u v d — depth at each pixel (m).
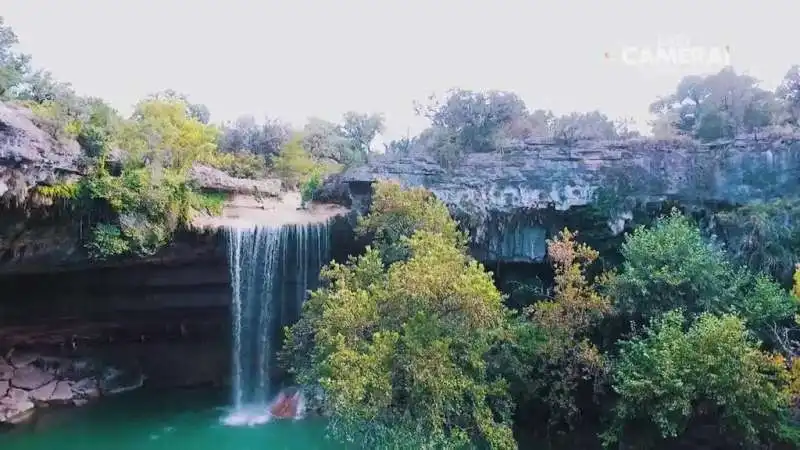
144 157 29.91
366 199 32.56
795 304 23.66
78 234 27.80
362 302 21.20
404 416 19.52
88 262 29.89
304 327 24.91
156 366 37.75
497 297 20.62
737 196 29.41
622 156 31.80
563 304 24.42
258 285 34.25
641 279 24.20
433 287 19.59
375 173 33.16
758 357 20.83
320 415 31.66
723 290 24.08
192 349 37.91
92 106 30.14
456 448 21.34
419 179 32.56
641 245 24.91
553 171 31.67
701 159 30.91
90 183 27.03
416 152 37.53
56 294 32.44
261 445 27.75
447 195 31.38
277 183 46.00
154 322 35.84
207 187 35.25
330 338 20.67
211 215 34.75
